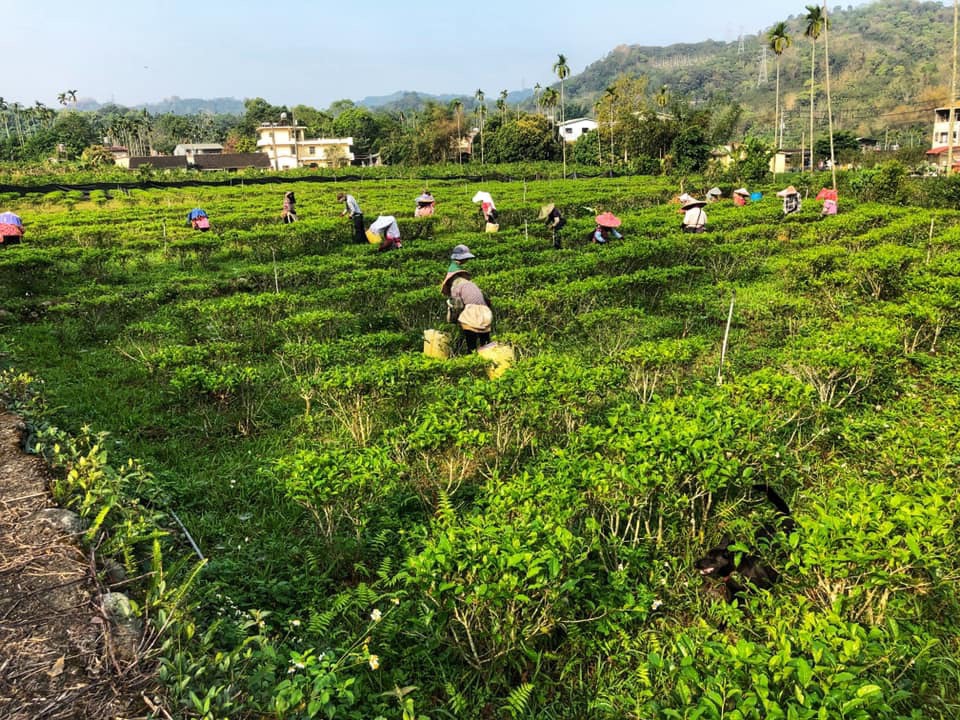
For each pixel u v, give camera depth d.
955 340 11.44
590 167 67.62
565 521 5.02
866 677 3.83
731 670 3.71
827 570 4.29
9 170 61.22
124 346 11.63
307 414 8.76
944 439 6.89
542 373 7.78
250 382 8.94
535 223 22.92
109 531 4.89
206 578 5.28
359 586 4.88
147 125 120.00
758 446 6.13
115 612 3.92
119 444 7.65
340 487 5.50
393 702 4.22
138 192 40.09
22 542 4.50
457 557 4.28
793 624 4.52
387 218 19.25
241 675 3.80
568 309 12.92
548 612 4.54
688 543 5.61
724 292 15.02
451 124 90.06
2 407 7.07
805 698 3.27
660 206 29.41
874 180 32.97
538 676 4.50
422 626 4.66
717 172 50.84
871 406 8.93
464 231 24.48
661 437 5.62
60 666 3.49
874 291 14.30
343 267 16.55
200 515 6.49
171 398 9.18
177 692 3.38
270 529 6.31
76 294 14.43
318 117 129.00
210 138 136.38
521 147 82.12
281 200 34.28
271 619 4.98
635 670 4.42
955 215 24.73
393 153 93.19
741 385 7.67
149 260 18.92
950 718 3.95
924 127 107.12
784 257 16.72
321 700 3.51
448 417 7.00
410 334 12.14
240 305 12.16
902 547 4.45
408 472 6.84
